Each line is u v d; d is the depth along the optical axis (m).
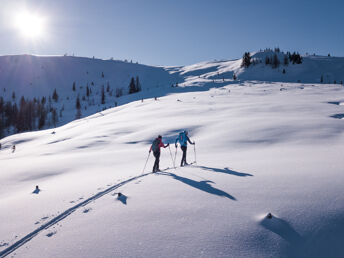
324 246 3.47
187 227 4.12
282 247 3.47
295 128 16.06
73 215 5.23
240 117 24.39
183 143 10.12
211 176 7.26
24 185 9.43
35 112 130.25
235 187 5.97
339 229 3.79
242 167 8.09
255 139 14.46
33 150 24.17
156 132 21.05
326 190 5.23
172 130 21.09
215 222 4.21
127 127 25.83
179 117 29.94
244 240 3.64
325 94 52.19
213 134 17.53
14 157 20.67
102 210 5.28
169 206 5.07
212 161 9.96
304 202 4.73
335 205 4.50
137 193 6.16
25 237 4.50
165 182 6.97
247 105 35.25
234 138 15.20
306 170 6.98
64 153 18.25
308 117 21.05
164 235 3.93
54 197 6.80
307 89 67.69
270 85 91.56
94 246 3.82
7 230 4.90
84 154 15.69
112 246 3.76
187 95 72.75
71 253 3.71
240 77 158.50
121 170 10.02
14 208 6.20
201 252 3.42
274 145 12.82
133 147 17.77
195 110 34.69
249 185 6.04
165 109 41.81
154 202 5.38
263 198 5.11
